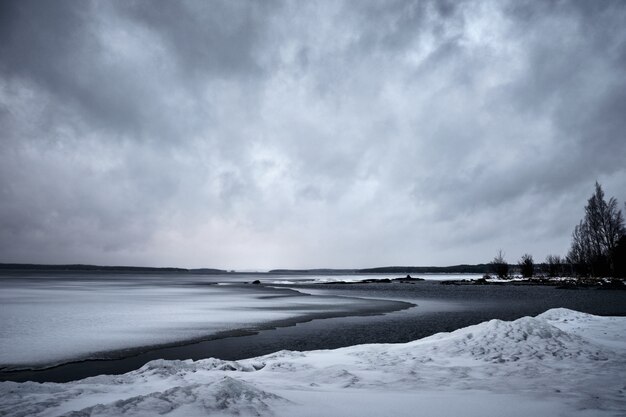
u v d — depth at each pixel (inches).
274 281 3929.6
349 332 690.2
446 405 218.7
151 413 175.0
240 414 183.5
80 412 171.2
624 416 199.2
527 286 2363.4
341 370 316.2
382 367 330.3
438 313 979.9
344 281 3919.8
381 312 1007.0
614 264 2202.3
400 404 220.1
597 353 347.3
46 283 2677.2
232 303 1261.1
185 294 1697.8
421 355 369.7
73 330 695.1
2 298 1348.4
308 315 941.2
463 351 369.1
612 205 2284.7
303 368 331.6
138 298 1425.9
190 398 193.2
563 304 1160.8
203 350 546.0
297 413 195.9
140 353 525.7
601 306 1082.1
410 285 2957.7
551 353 346.0
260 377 301.9
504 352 354.6
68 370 441.1
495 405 218.4
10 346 557.9
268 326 760.3
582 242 2506.2
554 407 214.1
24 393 237.3
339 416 194.9
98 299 1348.4
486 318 879.7
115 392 244.5
